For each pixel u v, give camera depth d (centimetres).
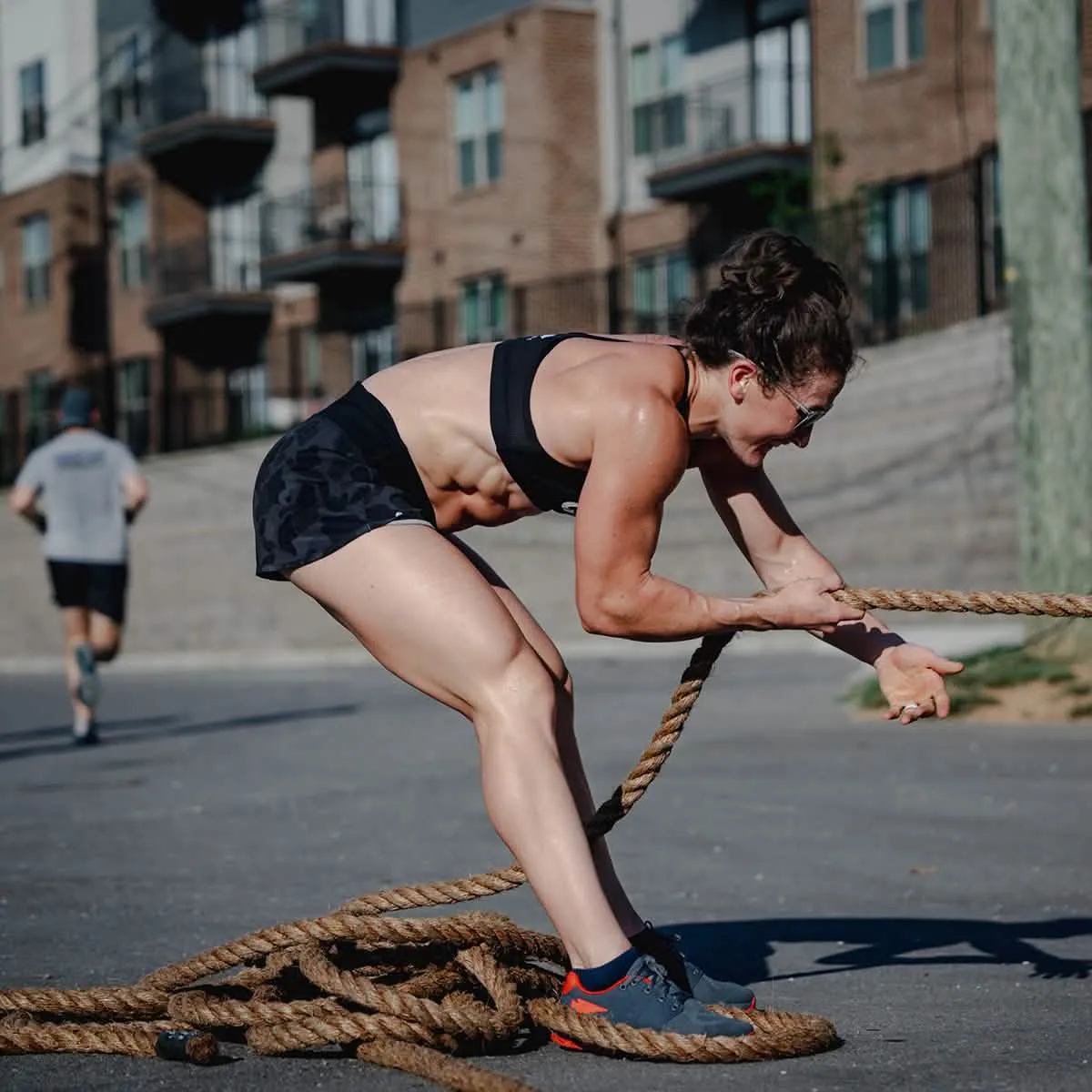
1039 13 1064
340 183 3372
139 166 3803
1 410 4022
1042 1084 324
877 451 2053
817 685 1246
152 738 1127
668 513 2195
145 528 2922
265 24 3575
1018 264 1069
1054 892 532
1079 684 962
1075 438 1050
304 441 353
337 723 1171
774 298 333
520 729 335
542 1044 362
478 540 2317
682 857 604
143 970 441
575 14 3017
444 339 3141
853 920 496
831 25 2500
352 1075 336
